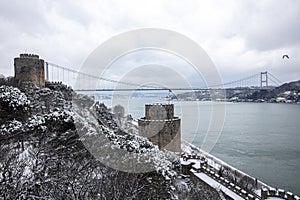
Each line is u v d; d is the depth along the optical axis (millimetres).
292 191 43312
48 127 17688
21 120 20984
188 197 20750
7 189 12461
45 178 13609
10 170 13023
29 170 14172
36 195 13062
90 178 14148
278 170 53125
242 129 98125
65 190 13227
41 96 36812
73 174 14211
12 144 16375
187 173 29453
